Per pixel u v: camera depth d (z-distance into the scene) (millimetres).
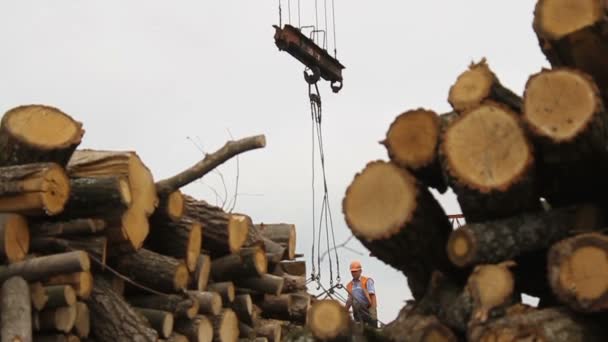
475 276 5266
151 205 8391
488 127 5406
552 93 5234
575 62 5613
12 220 7105
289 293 11016
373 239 5602
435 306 5641
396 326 5785
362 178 5688
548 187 5645
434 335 5461
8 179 7125
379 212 5609
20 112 7512
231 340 9352
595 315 5117
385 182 5621
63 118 7598
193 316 8734
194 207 9539
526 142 5312
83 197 7727
